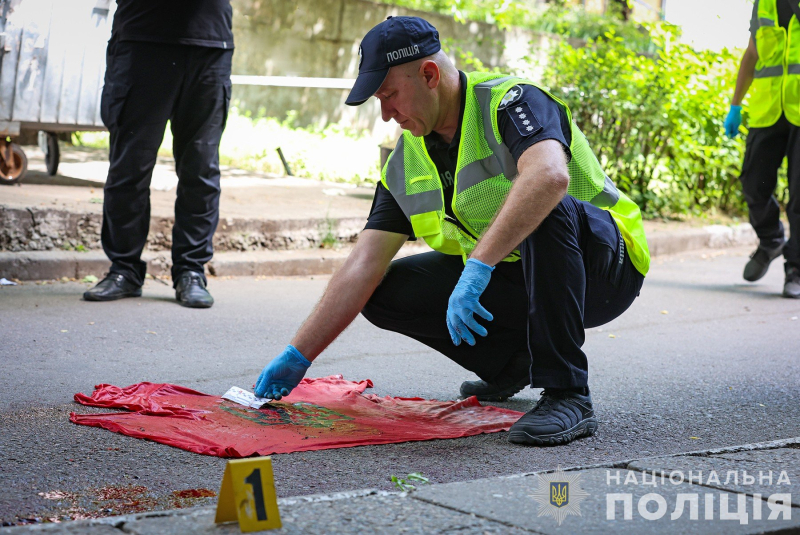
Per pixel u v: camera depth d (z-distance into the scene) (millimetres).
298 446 2564
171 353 3869
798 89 5844
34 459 2406
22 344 3844
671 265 7434
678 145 8688
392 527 1695
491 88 2693
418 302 3010
